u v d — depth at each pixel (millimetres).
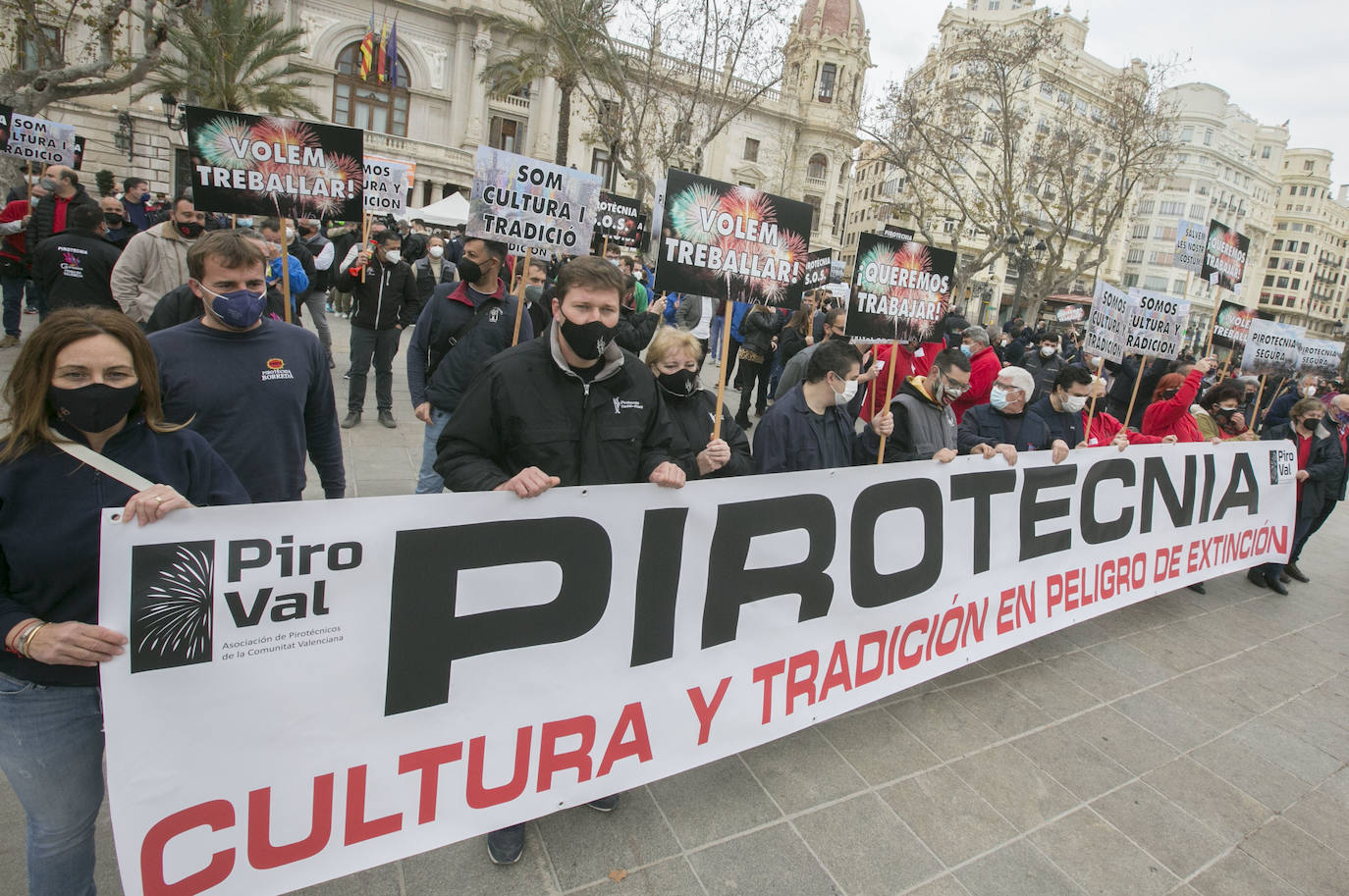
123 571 1500
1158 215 69688
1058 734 3268
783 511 2658
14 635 1392
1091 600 4148
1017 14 44344
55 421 1491
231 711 1671
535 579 2104
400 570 1870
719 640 2551
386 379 6504
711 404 3158
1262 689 3939
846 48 41156
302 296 8008
